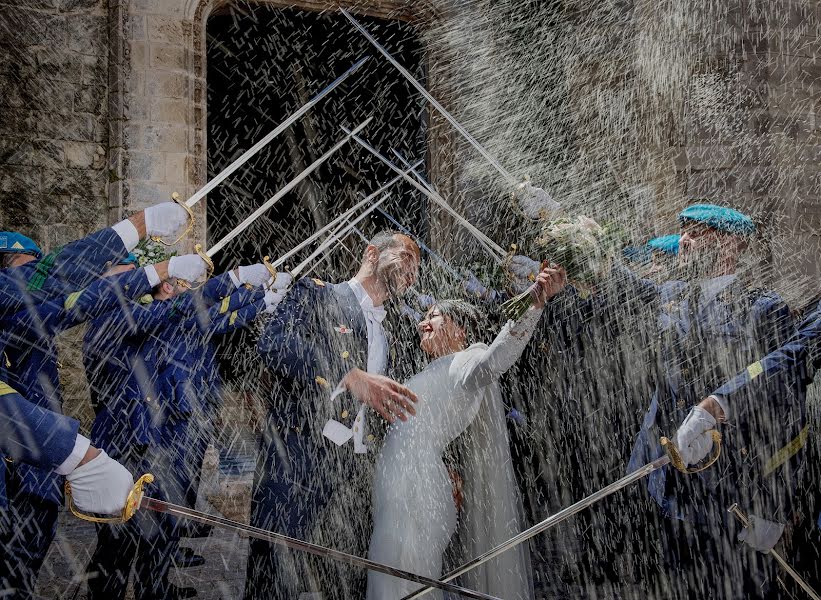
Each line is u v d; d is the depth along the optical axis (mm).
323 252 7488
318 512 3324
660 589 3822
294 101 9188
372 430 3354
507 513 3297
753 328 3400
